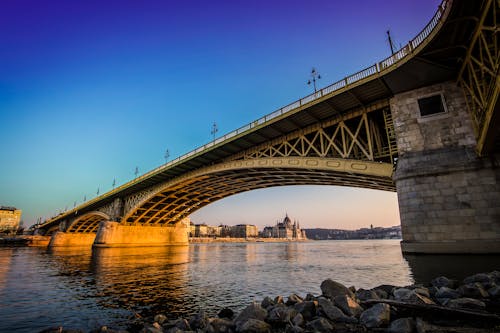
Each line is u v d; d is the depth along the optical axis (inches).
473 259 589.6
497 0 518.6
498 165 657.0
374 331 227.5
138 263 1211.2
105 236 2449.6
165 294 537.6
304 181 1732.3
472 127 730.8
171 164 1899.6
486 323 223.3
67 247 3230.8
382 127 1098.1
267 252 2450.8
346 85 939.3
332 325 248.7
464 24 641.0
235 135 1397.6
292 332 240.5
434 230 687.7
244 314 282.5
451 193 690.2
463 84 761.0
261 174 1660.9
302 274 803.4
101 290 586.9
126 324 350.0
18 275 837.2
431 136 779.4
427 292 317.4
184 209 2942.9
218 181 1973.4
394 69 809.5
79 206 3120.1
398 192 769.6
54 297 522.3
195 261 1331.2
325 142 1256.8
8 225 5447.8
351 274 749.3
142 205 2409.0
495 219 634.2
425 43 709.9
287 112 1135.0
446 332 205.0
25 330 340.8
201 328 283.9
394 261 1120.8
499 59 506.0
